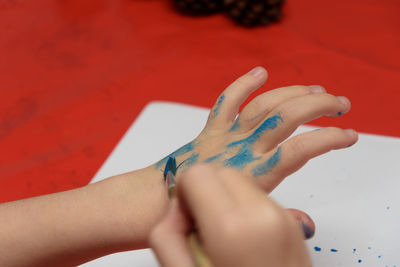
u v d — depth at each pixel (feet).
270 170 1.61
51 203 1.73
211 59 2.40
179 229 1.35
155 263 1.76
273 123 1.64
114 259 1.78
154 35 2.53
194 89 2.29
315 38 2.45
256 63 2.37
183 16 2.67
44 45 2.53
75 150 2.13
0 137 2.18
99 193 1.73
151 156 2.01
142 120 2.12
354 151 1.95
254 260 1.12
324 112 1.63
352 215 1.80
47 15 2.79
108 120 2.21
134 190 1.72
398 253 1.72
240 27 2.54
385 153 1.94
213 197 1.18
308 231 1.57
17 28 2.69
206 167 1.27
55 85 2.35
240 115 1.72
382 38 2.42
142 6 2.80
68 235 1.69
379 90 2.22
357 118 2.14
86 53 2.48
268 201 1.18
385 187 1.85
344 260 1.72
